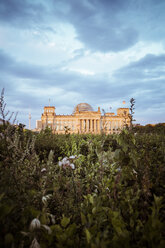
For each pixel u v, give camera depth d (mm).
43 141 6434
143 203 1334
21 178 1646
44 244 931
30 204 1310
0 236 875
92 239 933
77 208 1603
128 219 1298
